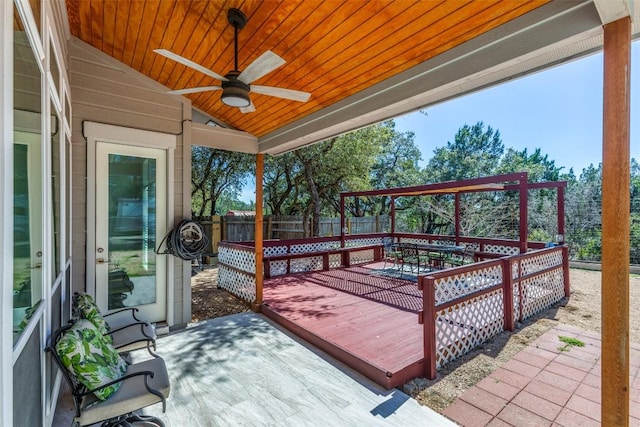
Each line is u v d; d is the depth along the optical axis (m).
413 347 3.26
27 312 1.34
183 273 4.17
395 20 2.20
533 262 4.82
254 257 5.23
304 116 4.06
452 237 8.44
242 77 2.39
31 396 1.34
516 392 2.65
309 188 10.60
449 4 1.98
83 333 1.91
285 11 2.30
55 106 2.12
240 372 2.96
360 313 4.43
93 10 2.72
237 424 2.24
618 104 1.56
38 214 1.55
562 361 3.21
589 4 1.71
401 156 17.16
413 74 2.69
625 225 1.56
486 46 2.17
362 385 2.75
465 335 3.41
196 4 2.37
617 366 1.58
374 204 16.56
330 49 2.65
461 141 20.91
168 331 3.95
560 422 2.27
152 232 3.96
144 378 1.92
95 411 1.73
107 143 3.64
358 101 3.26
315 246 8.34
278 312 4.46
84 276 3.49
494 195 13.82
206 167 10.77
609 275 1.60
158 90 3.96
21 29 1.24
